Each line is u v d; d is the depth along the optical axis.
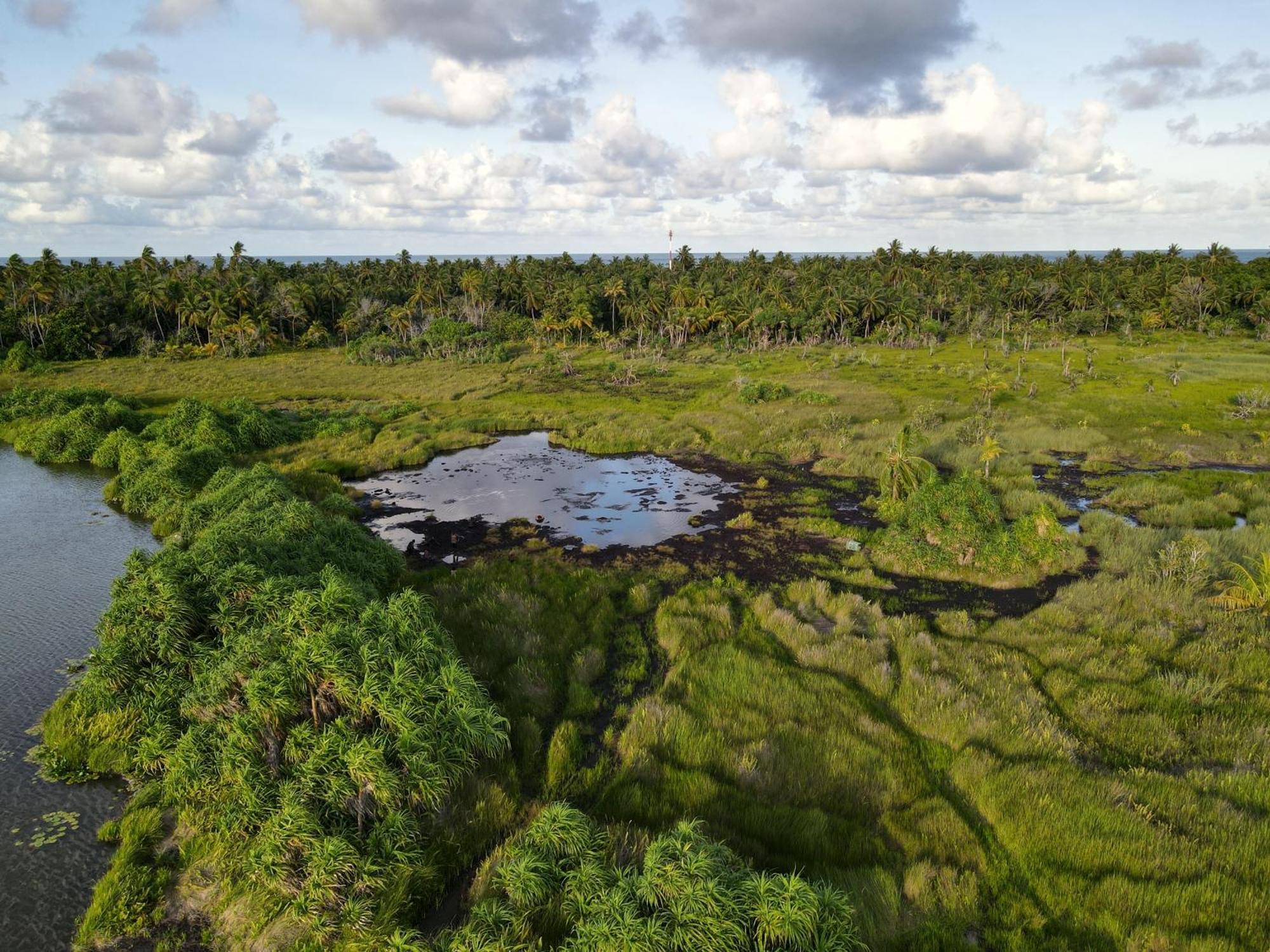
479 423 61.78
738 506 40.44
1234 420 55.41
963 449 48.50
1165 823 15.16
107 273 111.56
